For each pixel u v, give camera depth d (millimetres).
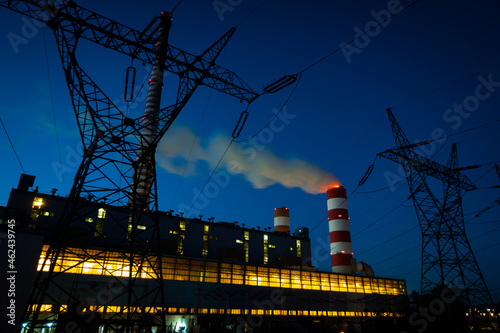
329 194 84312
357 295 64312
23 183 50781
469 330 37844
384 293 69250
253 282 53750
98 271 40062
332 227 81062
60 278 37156
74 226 49188
